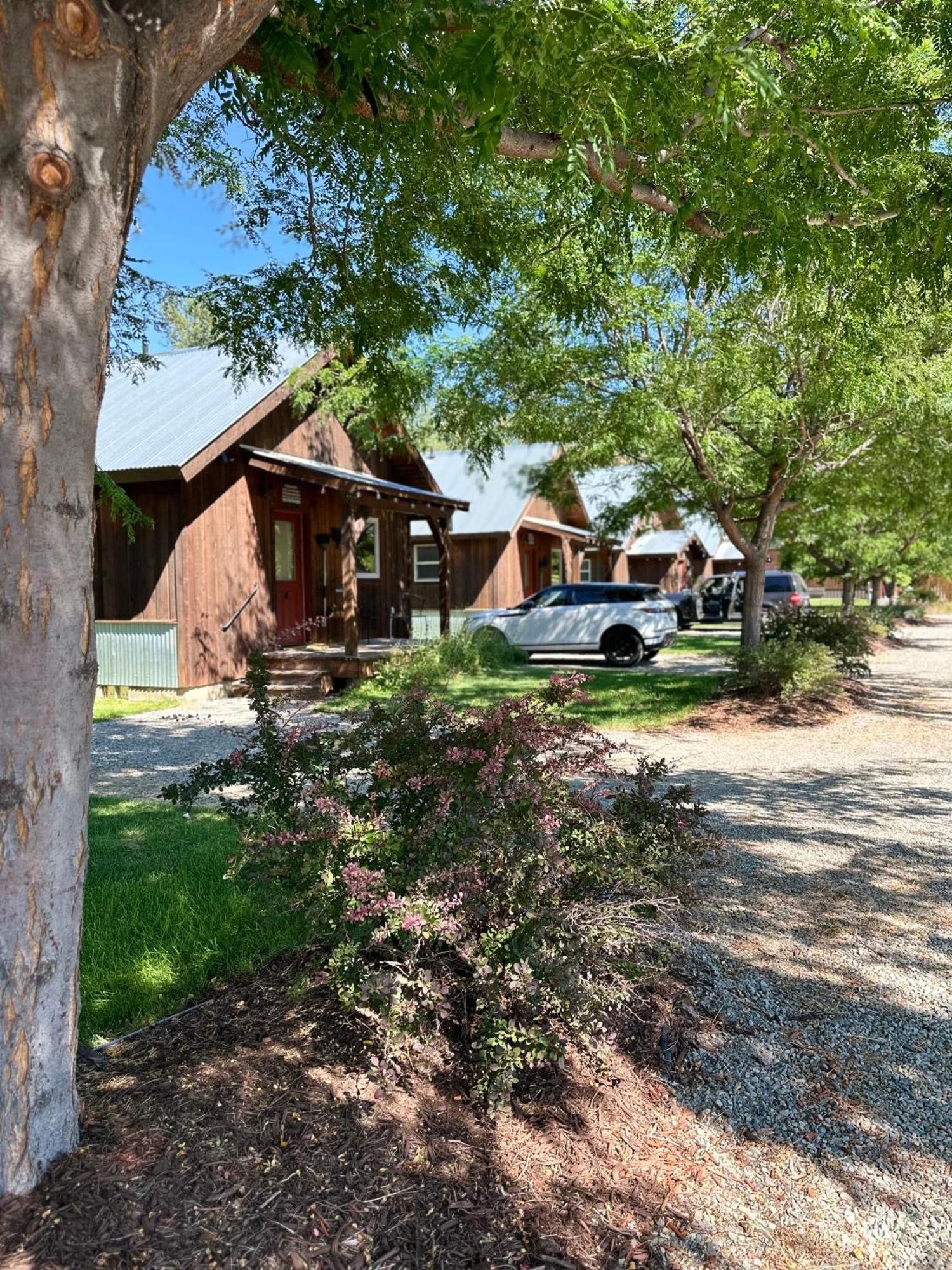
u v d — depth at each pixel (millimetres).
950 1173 2465
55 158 1617
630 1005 3086
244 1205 2039
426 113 3012
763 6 3080
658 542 34000
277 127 3936
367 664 12711
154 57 1756
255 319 5703
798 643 12203
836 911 4348
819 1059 3010
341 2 2799
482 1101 2568
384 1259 1957
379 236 5172
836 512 14086
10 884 1899
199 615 12398
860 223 4191
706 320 8727
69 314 1741
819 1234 2219
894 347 8242
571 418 10180
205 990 3342
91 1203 1978
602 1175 2359
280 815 3221
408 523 18469
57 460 1786
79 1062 2756
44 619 1830
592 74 2645
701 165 3639
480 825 2836
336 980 2699
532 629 17375
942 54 3699
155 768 7684
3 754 1836
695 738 9320
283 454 14367
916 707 11320
